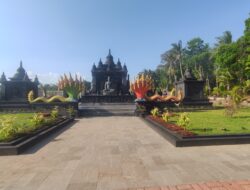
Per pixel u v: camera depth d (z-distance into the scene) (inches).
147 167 266.2
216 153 323.9
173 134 411.2
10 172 257.0
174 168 261.0
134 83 1030.4
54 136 490.0
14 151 333.4
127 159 301.1
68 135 502.0
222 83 1653.5
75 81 1071.6
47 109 1074.7
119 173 247.1
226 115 756.6
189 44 3331.7
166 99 1077.1
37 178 236.4
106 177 235.9
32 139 397.1
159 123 576.1
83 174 245.6
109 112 1088.2
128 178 232.2
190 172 246.8
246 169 253.8
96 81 1605.6
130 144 397.4
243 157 301.9
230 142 381.1
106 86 1542.8
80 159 304.5
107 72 1608.0
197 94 1258.0
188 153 327.3
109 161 292.8
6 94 1162.0
